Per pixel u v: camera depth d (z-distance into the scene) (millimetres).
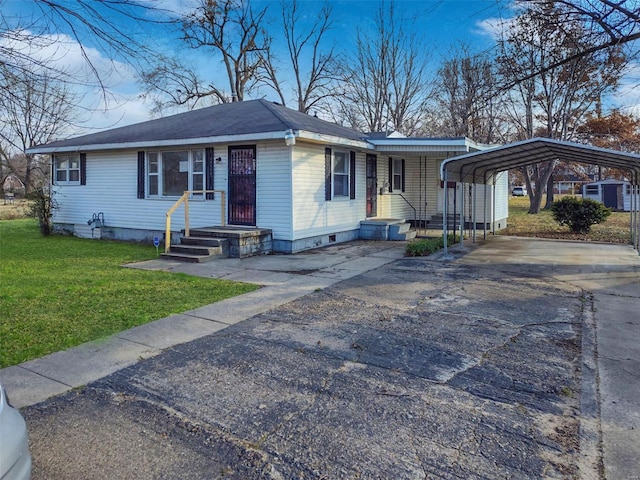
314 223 11984
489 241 13609
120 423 3264
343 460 2803
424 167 17203
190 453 2900
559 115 21094
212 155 12133
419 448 2914
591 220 15258
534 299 6629
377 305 6344
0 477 1908
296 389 3771
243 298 6758
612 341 4832
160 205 13094
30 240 14062
